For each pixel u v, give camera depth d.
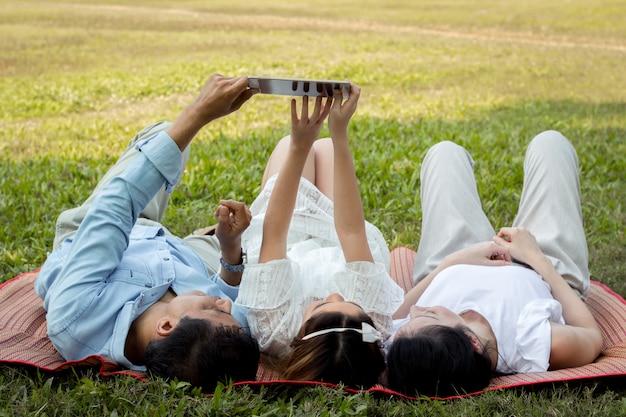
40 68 13.30
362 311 2.88
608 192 6.14
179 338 2.77
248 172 6.34
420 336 2.81
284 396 2.81
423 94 11.44
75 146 7.83
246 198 5.83
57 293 2.95
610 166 6.73
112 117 9.76
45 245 4.89
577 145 7.54
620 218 5.53
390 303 3.13
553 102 10.60
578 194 3.84
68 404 2.74
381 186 6.09
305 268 3.28
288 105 10.16
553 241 3.60
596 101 10.73
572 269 3.55
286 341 2.99
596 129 8.51
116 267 3.06
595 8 22.69
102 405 2.76
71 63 13.91
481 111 9.93
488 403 2.78
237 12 23.30
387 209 5.61
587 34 18.53
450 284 3.26
